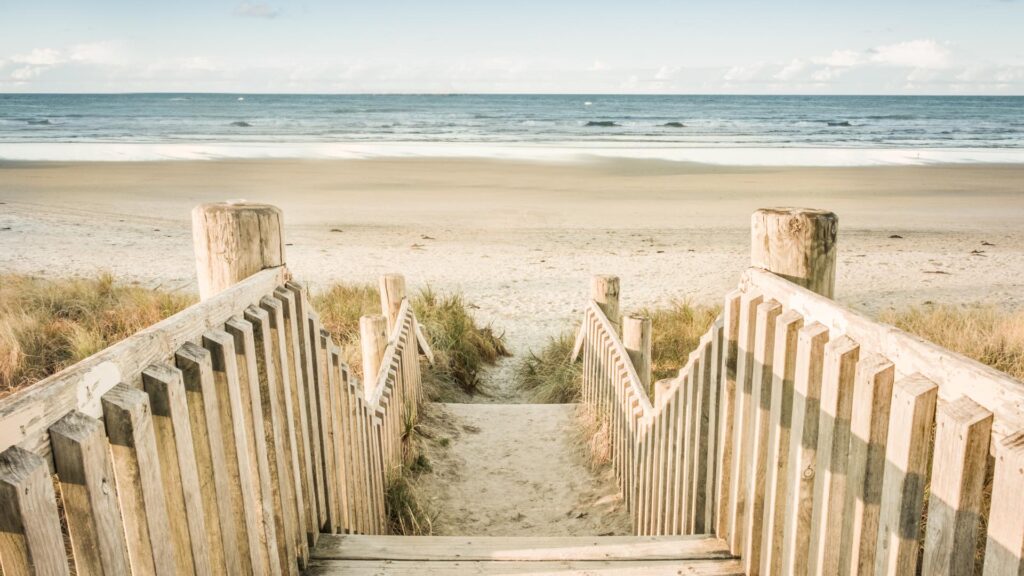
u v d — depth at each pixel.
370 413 3.81
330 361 2.95
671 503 3.30
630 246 14.93
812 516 1.96
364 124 66.88
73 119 71.56
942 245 14.82
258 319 2.13
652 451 3.69
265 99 153.75
